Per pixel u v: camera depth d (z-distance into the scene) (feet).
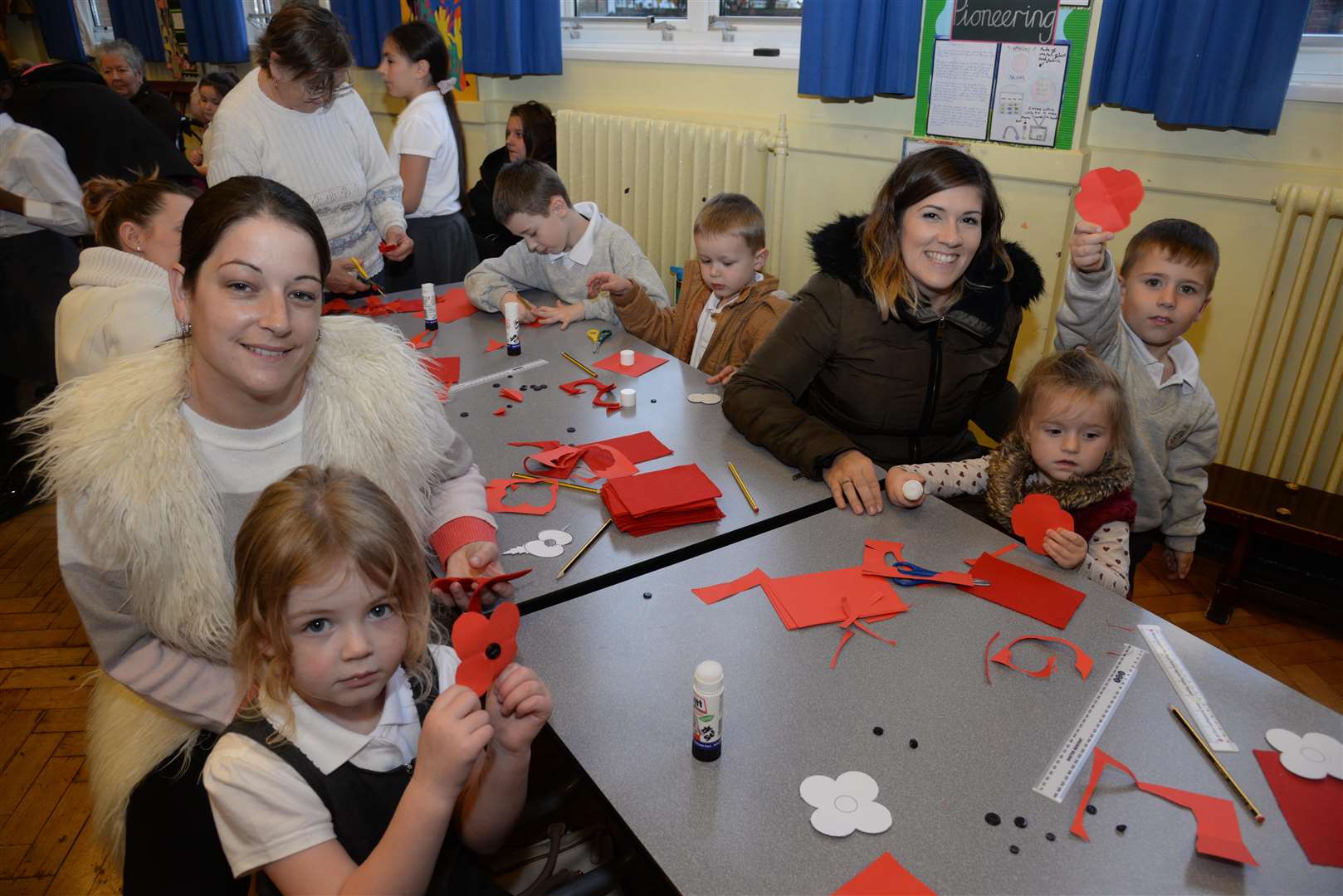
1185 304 6.06
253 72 8.64
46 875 5.54
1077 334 5.99
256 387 3.55
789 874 2.76
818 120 10.71
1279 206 7.82
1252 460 8.65
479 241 12.90
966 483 5.60
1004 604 4.07
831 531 4.71
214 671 3.86
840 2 9.17
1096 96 8.36
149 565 3.62
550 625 3.93
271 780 2.88
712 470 5.35
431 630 3.87
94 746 4.01
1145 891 2.69
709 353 7.78
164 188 5.70
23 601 8.29
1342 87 7.47
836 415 6.08
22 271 9.50
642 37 12.55
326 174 9.00
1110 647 3.78
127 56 13.66
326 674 2.92
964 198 5.15
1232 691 3.50
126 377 3.68
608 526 4.75
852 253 5.71
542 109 12.25
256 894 3.07
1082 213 4.70
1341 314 8.01
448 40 13.93
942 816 2.95
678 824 2.93
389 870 2.70
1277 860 2.78
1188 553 6.64
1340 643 7.77
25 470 9.78
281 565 2.80
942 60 9.38
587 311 8.21
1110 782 3.09
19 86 10.29
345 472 3.14
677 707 3.44
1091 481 5.07
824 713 3.41
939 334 5.64
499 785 3.21
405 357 4.29
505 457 5.49
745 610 4.05
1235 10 7.29
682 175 11.75
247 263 3.37
